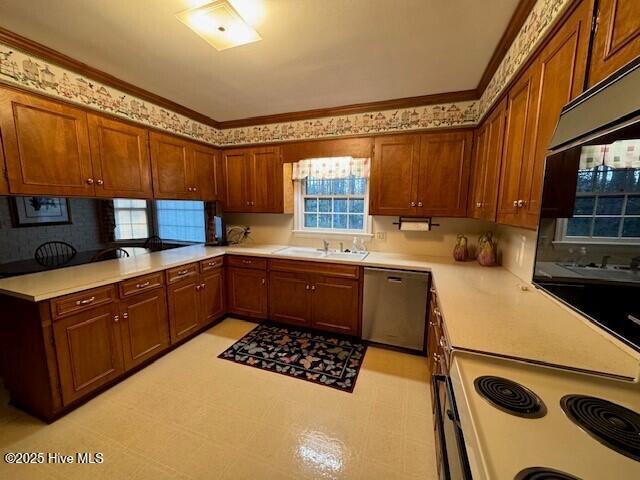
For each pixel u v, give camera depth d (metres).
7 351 1.82
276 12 1.47
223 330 3.05
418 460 1.51
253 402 1.94
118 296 2.10
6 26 1.60
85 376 1.90
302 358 2.49
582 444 0.65
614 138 0.79
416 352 2.59
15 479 1.39
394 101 2.66
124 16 1.51
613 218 0.83
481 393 0.84
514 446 0.64
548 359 0.98
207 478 1.40
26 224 3.51
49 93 1.89
